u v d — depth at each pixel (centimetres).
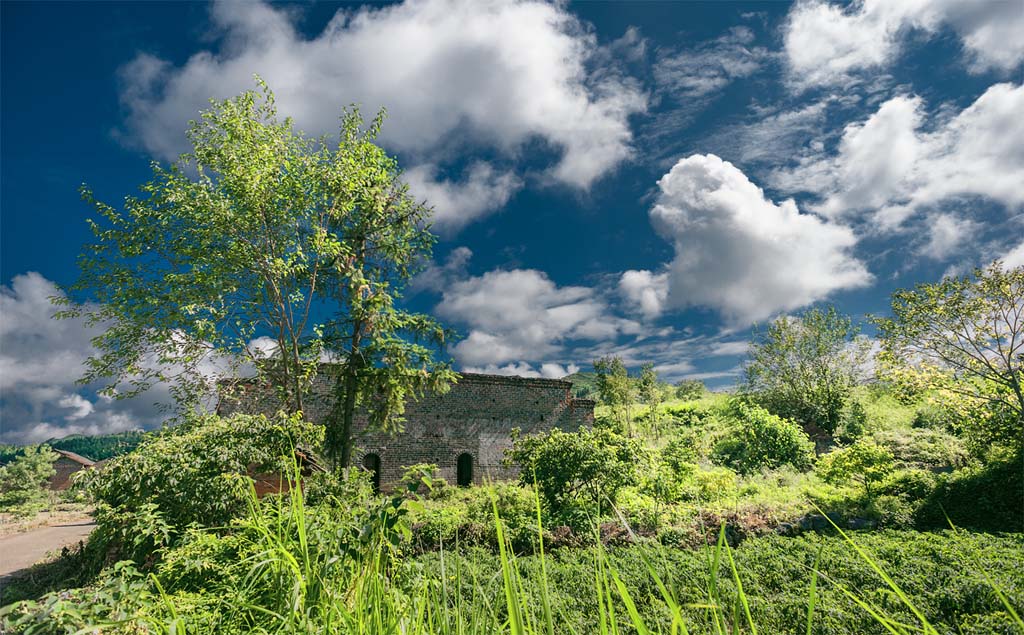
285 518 302
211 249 1748
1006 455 1661
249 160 1709
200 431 1088
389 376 1833
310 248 1838
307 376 1825
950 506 1552
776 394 3597
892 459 1966
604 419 3897
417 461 2625
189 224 1762
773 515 1454
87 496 929
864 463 1761
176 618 243
